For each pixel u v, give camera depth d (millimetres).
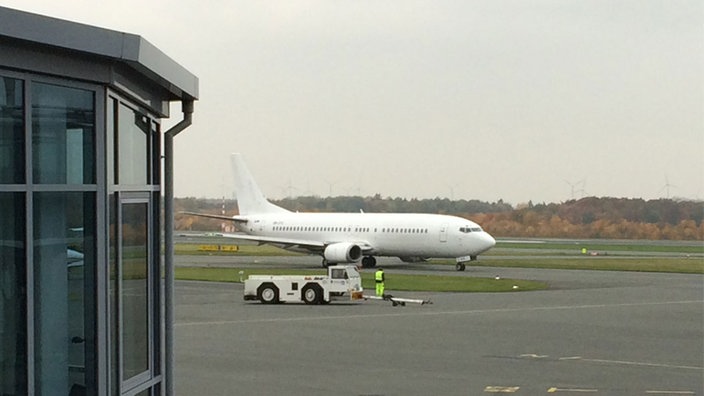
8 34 12102
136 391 16562
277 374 30781
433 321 45906
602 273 84875
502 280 74438
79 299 14461
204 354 35188
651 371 31344
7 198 13156
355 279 55656
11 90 13109
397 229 88188
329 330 42312
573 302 56125
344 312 50094
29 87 13344
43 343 13891
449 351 35906
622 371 31297
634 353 35469
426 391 27766
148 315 17281
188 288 67062
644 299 58406
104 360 14867
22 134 13297
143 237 17172
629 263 101750
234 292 63594
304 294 54906
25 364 13461
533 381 29406
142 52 14273
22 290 13438
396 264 98625
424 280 73375
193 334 40969
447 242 85750
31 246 13477
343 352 35656
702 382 29250
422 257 89375
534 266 95562
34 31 12469
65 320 14250
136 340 16828
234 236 96375
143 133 17219
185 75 17438
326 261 90438
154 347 17719
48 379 14016
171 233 18484
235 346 37281
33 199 13594
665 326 44188
